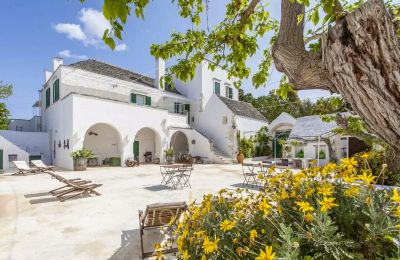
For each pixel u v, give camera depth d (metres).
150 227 4.48
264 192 2.30
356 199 1.71
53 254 3.83
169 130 20.83
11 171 14.70
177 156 24.25
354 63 1.46
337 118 5.25
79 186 7.53
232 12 3.37
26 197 7.61
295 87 2.00
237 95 30.31
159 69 22.97
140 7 1.32
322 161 16.22
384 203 1.62
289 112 31.70
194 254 1.79
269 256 1.17
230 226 1.66
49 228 4.95
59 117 17.09
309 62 1.82
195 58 3.31
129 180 10.87
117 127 16.97
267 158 23.52
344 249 1.41
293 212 1.87
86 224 5.19
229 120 22.09
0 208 6.37
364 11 1.40
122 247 4.09
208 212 2.13
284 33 1.95
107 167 16.56
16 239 4.40
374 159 6.03
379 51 1.39
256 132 24.45
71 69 17.38
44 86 21.64
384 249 1.39
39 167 13.24
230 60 3.68
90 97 15.56
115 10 1.00
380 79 1.41
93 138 18.41
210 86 25.98
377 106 1.46
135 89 20.94
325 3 1.67
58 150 17.28
